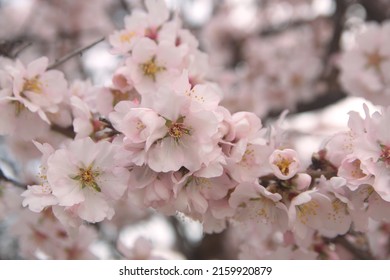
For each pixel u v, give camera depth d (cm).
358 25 124
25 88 72
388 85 90
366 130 66
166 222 131
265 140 66
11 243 94
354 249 77
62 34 127
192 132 64
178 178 64
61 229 79
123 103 64
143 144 63
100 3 132
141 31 74
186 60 73
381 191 64
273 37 155
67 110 74
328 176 66
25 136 73
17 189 78
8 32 132
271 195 65
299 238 72
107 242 104
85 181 65
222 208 67
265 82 133
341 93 124
